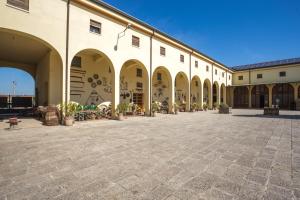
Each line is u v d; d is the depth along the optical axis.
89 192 2.93
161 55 16.05
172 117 14.35
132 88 16.92
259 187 3.12
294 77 25.95
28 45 11.20
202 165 4.11
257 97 29.11
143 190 3.01
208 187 3.11
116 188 3.07
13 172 3.66
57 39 9.27
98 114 12.25
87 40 10.50
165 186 3.14
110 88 14.68
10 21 7.66
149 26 14.35
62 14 9.50
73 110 9.76
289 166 4.06
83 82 13.09
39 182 3.26
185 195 2.86
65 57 9.60
